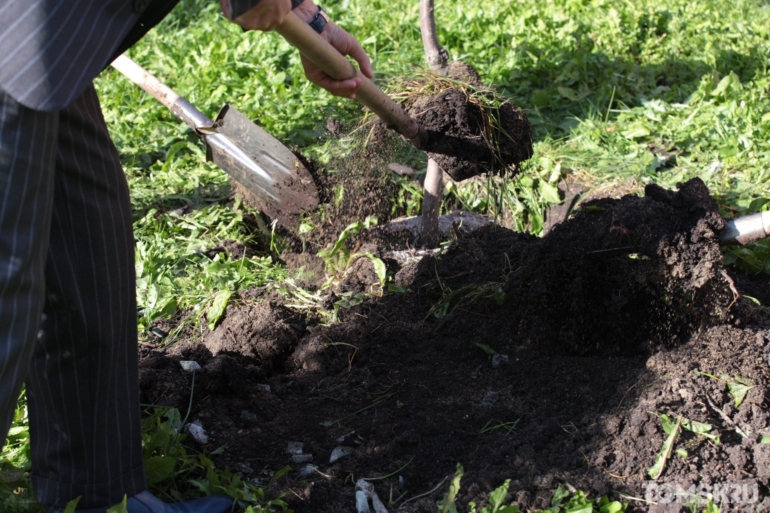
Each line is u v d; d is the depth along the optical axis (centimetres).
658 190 252
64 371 178
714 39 585
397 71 499
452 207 405
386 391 256
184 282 323
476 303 288
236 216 375
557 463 213
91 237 174
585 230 251
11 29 144
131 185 414
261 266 340
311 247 342
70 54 146
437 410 242
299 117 481
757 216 236
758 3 700
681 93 509
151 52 618
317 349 276
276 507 203
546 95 498
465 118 278
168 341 291
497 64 533
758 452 208
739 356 239
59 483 187
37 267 153
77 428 183
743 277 322
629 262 245
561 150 436
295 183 315
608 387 239
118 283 180
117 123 490
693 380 231
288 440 235
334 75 224
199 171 429
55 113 153
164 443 214
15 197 147
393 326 287
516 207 395
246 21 171
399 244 340
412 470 217
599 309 252
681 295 243
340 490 212
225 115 313
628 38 572
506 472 211
